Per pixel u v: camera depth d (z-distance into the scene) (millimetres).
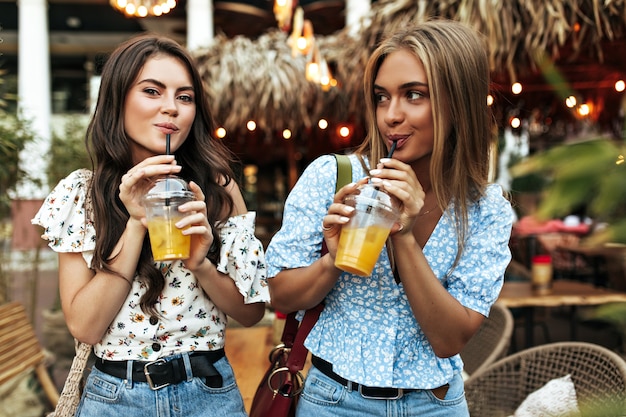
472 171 1299
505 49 3002
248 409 1932
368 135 1384
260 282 1422
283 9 4043
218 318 1413
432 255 1318
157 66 1357
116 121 1375
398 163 1141
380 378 1260
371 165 1349
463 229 1303
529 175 391
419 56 1203
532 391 2164
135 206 1269
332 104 5023
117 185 1373
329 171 1342
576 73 4434
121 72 1349
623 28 3068
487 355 2611
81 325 1267
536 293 4008
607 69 4238
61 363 4348
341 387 1307
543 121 5508
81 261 1345
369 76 1319
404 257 1175
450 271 1316
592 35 3105
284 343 1492
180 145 1422
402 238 1166
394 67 1240
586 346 2018
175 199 1204
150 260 1328
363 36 3691
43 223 1313
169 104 1355
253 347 2707
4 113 3559
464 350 2789
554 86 460
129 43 1390
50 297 6809
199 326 1357
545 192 378
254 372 2324
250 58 5055
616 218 375
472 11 3008
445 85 1210
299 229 1328
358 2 8227
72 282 1330
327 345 1349
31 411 3422
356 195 1156
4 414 3367
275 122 5215
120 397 1307
